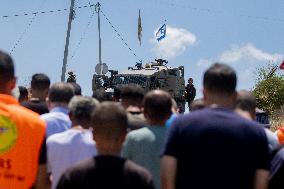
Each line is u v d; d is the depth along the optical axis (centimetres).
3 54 434
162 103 543
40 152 428
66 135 530
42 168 430
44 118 602
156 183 538
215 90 423
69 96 617
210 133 408
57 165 524
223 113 415
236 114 418
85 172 358
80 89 820
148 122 556
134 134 547
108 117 368
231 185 404
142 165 540
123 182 356
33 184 430
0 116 421
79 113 533
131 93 664
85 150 523
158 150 540
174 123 423
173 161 418
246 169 406
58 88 615
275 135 646
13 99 433
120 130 370
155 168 539
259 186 411
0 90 431
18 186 422
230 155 405
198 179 407
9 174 421
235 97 436
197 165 408
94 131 372
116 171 358
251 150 407
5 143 420
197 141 409
